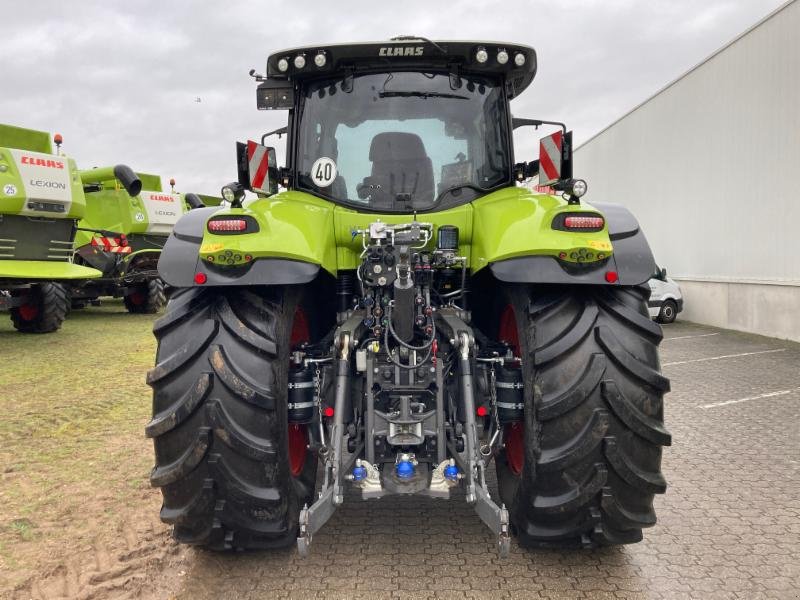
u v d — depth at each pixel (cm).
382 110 311
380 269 251
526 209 255
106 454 426
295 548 282
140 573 262
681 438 475
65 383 657
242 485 230
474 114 314
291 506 247
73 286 1293
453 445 254
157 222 1438
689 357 882
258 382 230
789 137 1038
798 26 1002
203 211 268
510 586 252
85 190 1066
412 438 245
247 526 236
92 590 248
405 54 302
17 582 257
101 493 354
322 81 315
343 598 243
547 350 232
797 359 858
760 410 565
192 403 225
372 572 262
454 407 268
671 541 296
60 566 270
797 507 340
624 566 270
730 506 341
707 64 1286
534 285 251
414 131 311
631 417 227
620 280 229
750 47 1135
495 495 336
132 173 922
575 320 237
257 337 232
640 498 238
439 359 258
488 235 259
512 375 254
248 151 260
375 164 310
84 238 1317
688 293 1384
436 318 279
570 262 229
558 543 259
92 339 998
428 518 316
